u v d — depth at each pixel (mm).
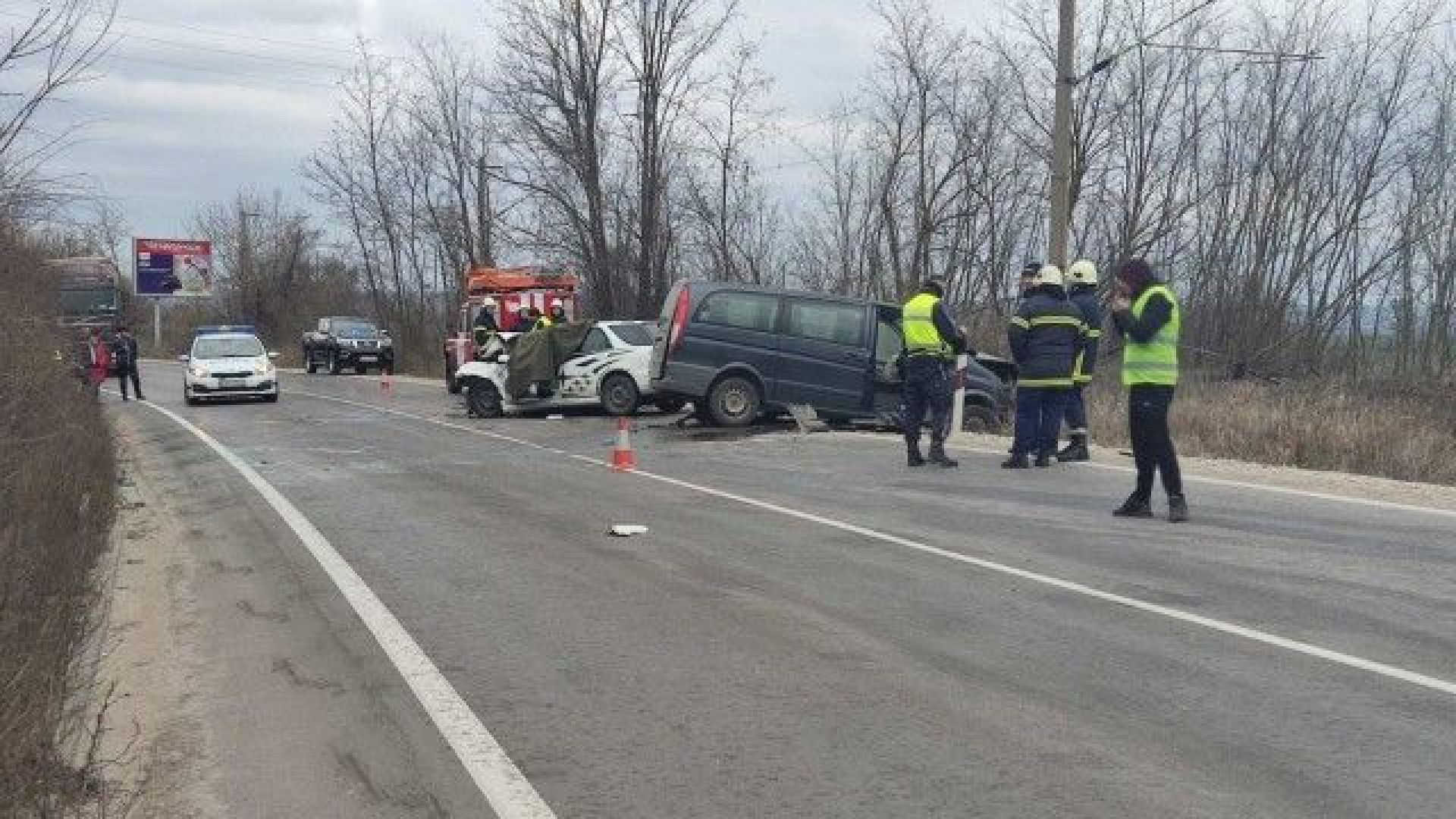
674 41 36500
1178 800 4262
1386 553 8281
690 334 17156
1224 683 5516
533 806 4305
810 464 13281
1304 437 14297
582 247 37344
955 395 15844
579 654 6105
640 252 37094
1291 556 8195
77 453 9031
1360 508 10109
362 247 49750
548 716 5223
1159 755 4676
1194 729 4953
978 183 32312
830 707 5270
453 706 5371
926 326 12633
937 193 32750
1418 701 5254
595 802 4336
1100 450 14414
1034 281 12781
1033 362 12477
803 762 4656
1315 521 9500
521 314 26219
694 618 6734
